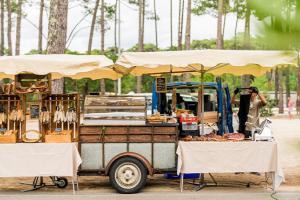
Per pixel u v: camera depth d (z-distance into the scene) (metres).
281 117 37.25
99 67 8.68
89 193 9.02
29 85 9.13
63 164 8.57
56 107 9.21
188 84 11.73
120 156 8.79
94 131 8.89
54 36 14.05
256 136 8.89
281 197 1.91
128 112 8.89
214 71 10.76
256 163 8.73
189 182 10.06
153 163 8.88
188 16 30.11
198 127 9.60
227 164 8.69
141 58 8.77
